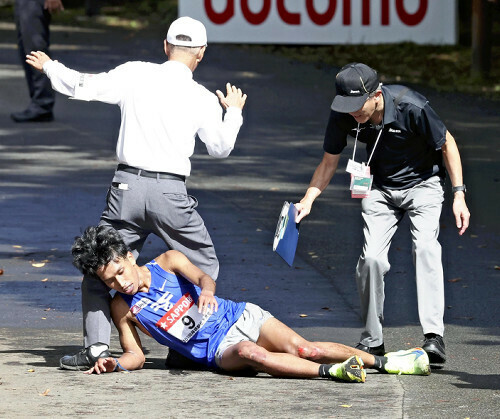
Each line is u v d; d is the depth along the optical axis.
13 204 44.00
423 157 23.47
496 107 75.88
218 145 22.67
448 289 32.34
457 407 19.31
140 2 130.38
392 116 22.81
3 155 55.47
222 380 21.52
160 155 22.20
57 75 22.39
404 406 19.28
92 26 114.31
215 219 42.47
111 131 64.12
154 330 22.34
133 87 22.39
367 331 23.61
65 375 21.64
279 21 97.62
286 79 84.94
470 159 57.56
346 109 22.23
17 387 20.42
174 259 22.25
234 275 33.56
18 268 33.97
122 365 22.14
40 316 28.28
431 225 23.34
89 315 22.22
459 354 24.67
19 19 64.75
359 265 23.53
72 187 47.94
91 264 21.38
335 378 21.48
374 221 23.75
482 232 41.50
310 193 23.98
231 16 96.88
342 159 57.16
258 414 18.56
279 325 22.48
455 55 97.62
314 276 33.81
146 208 22.23
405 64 94.50
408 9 99.81
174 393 20.16
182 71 22.72
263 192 48.41
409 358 22.30
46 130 63.44
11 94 74.38
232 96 23.08
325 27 98.50
